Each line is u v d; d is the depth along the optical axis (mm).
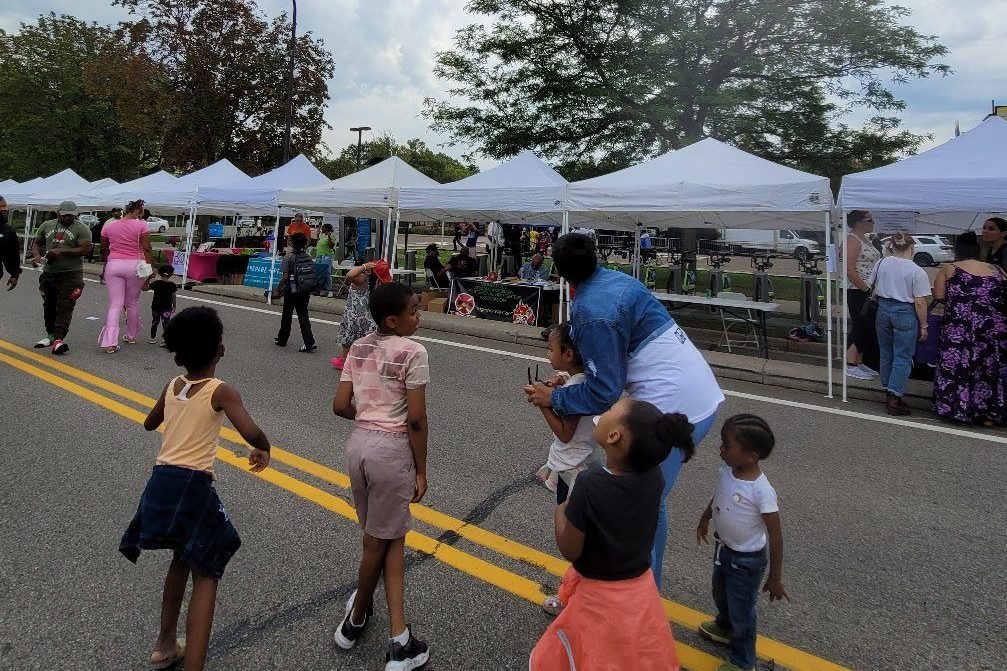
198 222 26672
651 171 8836
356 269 6992
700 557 3479
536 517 3871
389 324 2639
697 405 2555
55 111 33656
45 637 2641
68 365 7152
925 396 6566
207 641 2381
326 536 3537
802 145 18359
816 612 3002
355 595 2607
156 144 36438
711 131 18922
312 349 8484
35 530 3498
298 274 8273
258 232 28219
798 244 28125
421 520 3803
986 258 6676
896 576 3332
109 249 8102
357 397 2648
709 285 13578
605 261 19891
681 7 17984
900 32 16953
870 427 5891
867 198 6758
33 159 34688
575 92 18438
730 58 18016
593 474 1949
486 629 2793
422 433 2574
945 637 2830
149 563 3234
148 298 13164
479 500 4090
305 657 2574
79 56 34531
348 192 11711
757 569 2471
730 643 2604
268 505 3895
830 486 4504
